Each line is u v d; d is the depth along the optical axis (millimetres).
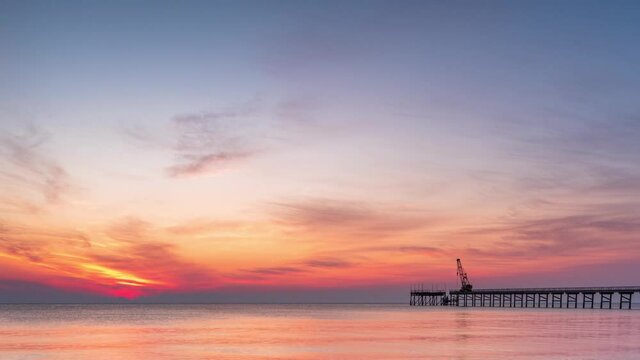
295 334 84375
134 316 161750
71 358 56281
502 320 122125
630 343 67312
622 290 158500
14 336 81500
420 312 191875
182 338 77562
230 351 61750
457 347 64062
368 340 73438
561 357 54938
